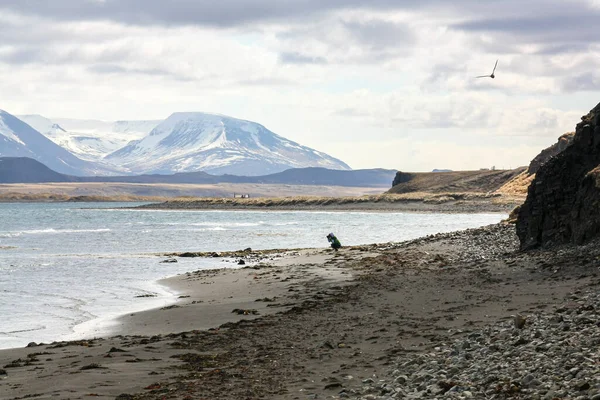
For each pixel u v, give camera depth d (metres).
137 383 15.52
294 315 25.09
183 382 15.50
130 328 25.84
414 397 12.73
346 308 26.00
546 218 39.12
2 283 41.44
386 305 26.05
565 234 37.81
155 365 17.55
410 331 20.47
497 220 137.75
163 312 29.09
